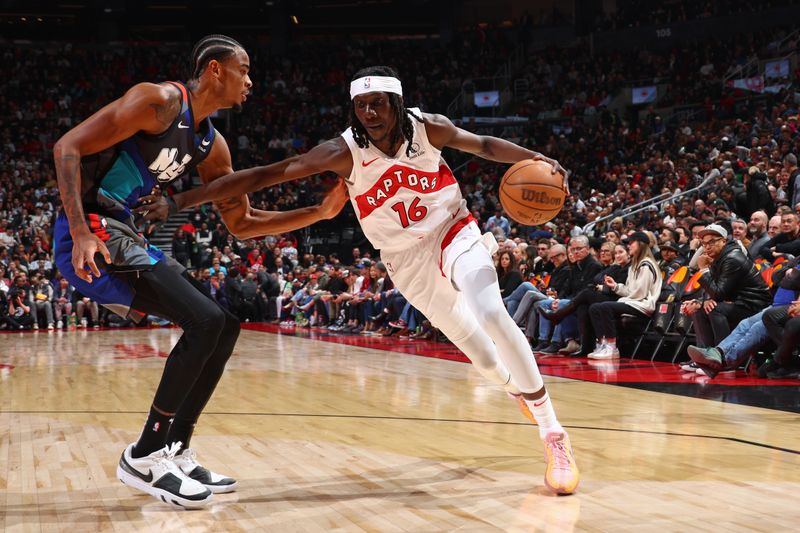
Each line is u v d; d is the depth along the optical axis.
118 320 14.26
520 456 3.13
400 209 2.83
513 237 12.24
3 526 2.28
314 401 4.73
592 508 2.37
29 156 21.05
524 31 25.09
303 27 27.97
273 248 16.17
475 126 21.86
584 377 5.70
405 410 4.34
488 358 2.94
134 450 2.56
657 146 17.34
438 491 2.60
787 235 6.57
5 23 26.30
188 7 25.78
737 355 5.47
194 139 2.66
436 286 2.88
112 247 2.48
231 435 3.65
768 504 2.38
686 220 8.96
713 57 20.91
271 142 22.30
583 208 13.88
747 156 12.55
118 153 2.54
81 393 5.27
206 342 2.48
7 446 3.46
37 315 13.84
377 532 2.18
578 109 21.38
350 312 11.66
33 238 16.84
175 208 2.66
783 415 3.98
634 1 24.20
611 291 7.07
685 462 2.95
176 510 2.43
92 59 24.38
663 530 2.13
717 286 5.87
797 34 19.69
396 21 27.61
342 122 23.44
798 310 5.19
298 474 2.87
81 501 2.55
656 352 6.80
